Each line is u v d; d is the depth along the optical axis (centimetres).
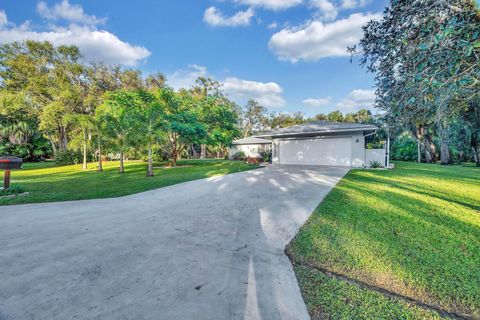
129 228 397
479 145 1603
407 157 2411
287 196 624
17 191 693
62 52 2348
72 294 210
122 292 213
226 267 263
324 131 1419
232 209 514
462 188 691
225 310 189
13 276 241
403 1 295
